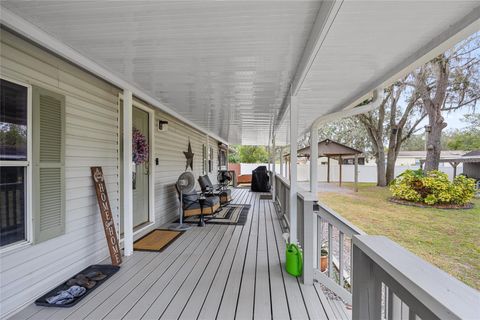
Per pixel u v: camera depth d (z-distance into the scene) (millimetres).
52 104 2418
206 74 2891
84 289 2367
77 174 2785
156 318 1995
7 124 2004
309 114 4945
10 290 2012
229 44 2172
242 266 3008
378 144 13492
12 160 2035
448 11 1535
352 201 9117
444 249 4133
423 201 8102
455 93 9148
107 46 2244
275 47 2223
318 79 2830
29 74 2201
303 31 1944
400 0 1424
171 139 5594
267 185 11055
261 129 7473
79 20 1836
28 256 2166
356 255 1096
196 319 1986
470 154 10891
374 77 2754
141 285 2525
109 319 1974
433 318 637
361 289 1056
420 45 2014
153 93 3701
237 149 25547
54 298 2197
